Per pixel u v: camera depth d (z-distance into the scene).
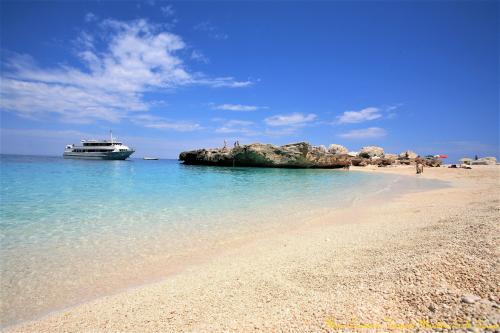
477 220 9.05
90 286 6.55
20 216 13.11
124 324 4.89
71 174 35.78
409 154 86.19
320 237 9.89
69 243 9.53
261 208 15.69
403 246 7.46
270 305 5.09
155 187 24.61
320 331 4.03
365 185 28.20
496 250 5.91
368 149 93.44
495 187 23.28
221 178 34.75
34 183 25.50
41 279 6.88
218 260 8.09
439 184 29.17
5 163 56.31
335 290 5.36
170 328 4.64
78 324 4.98
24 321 5.16
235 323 4.57
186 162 72.69
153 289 6.28
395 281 5.26
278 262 7.51
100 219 12.81
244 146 60.47
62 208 15.01
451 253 6.02
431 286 4.83
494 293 4.34
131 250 8.98
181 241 9.91
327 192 22.50
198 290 6.07
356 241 8.79
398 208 14.95
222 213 14.37
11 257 8.23
